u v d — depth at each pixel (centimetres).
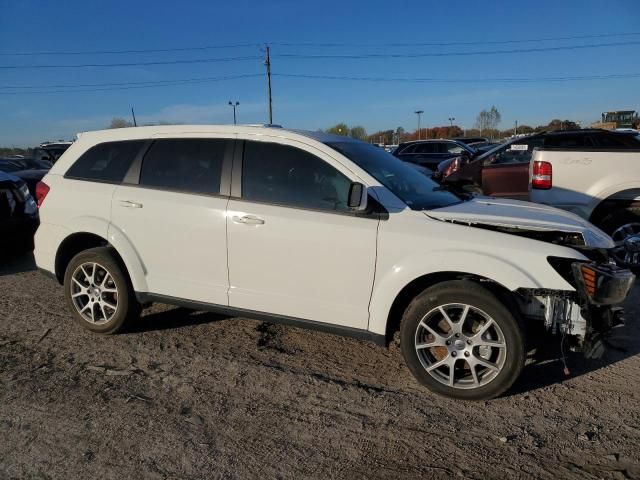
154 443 305
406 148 1739
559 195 661
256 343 448
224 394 363
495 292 344
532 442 306
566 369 360
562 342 349
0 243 669
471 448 301
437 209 377
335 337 462
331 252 372
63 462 288
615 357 413
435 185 445
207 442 307
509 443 305
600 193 639
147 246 435
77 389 370
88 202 458
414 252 352
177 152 439
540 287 329
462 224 357
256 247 394
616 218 630
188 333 470
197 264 419
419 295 354
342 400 355
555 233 357
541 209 410
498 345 337
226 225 402
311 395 362
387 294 360
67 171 482
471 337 344
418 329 354
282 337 462
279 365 407
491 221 355
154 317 509
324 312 383
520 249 336
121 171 457
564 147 660
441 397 357
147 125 468
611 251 379
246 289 405
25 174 1084
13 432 316
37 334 470
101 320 466
